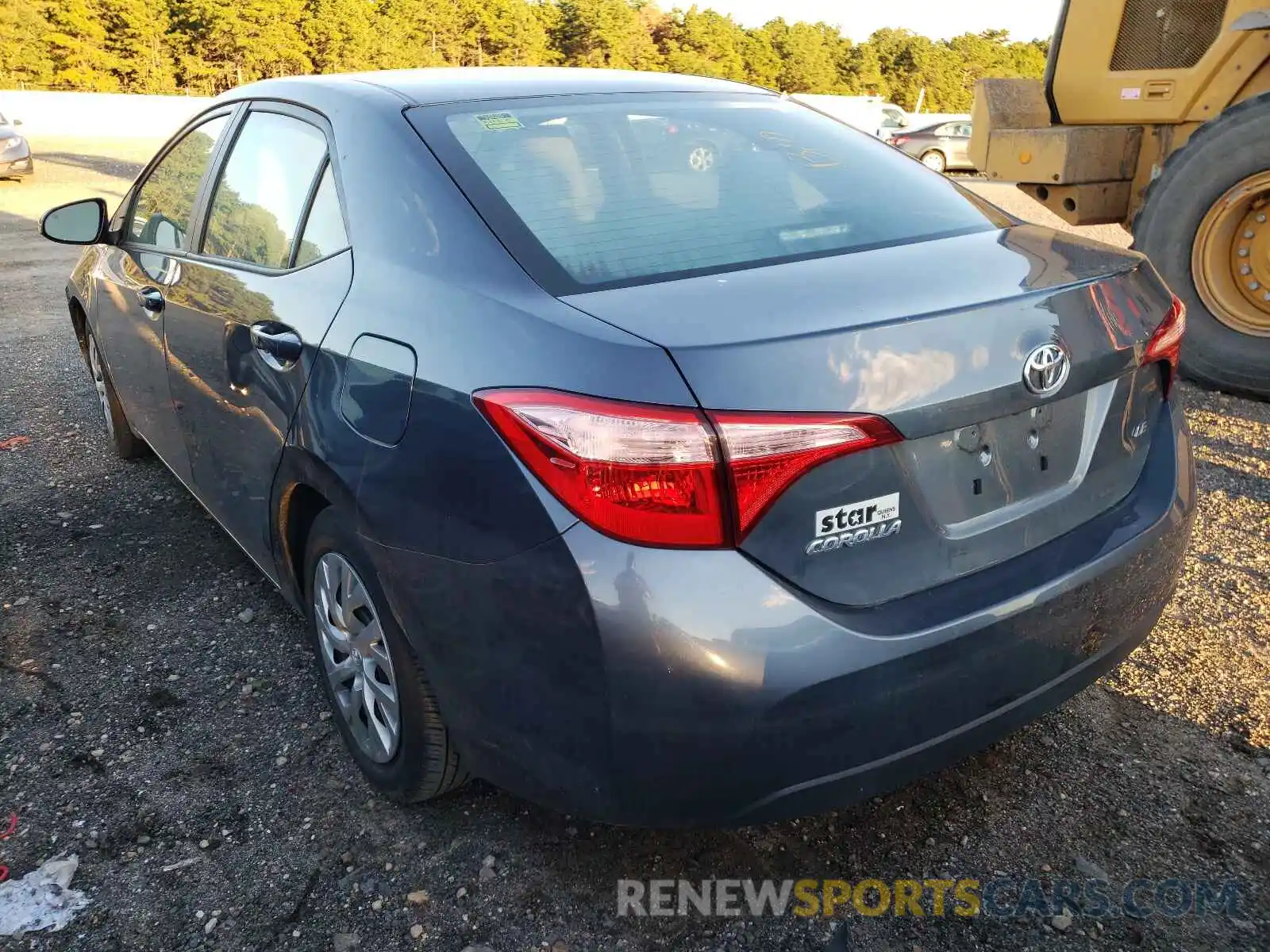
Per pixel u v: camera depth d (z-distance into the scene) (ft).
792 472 5.36
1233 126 15.71
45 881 7.12
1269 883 6.93
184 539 12.39
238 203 9.48
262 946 6.59
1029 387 6.03
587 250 6.59
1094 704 8.84
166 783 8.13
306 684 9.45
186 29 226.17
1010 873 7.07
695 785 5.61
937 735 5.95
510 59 297.53
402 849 7.39
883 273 6.28
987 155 21.85
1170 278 16.88
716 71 333.21
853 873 7.12
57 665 9.78
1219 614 10.13
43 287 27.96
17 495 13.74
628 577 5.36
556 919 6.77
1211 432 15.15
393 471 6.42
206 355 9.26
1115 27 19.31
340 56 244.42
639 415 5.30
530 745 6.00
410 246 6.99
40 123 90.79
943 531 5.99
